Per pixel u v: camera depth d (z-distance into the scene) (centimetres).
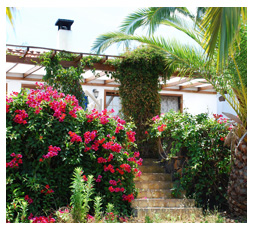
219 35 384
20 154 458
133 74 759
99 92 1122
